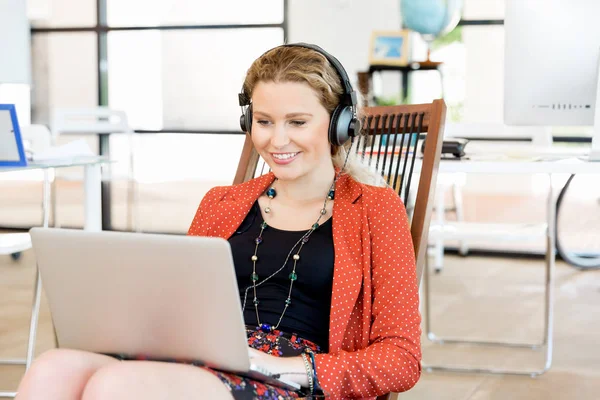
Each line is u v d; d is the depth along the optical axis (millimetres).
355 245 1546
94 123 4711
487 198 7020
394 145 1992
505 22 2826
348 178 1640
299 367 1362
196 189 6348
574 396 2812
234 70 6059
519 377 3043
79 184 7090
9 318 3852
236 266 1603
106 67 6199
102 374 1161
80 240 1235
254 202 1664
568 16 2711
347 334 1525
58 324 1351
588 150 3102
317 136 1504
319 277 1527
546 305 3168
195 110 6168
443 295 4469
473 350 3430
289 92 1472
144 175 6371
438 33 5363
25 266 5016
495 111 6367
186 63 6125
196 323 1219
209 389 1152
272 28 5961
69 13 6176
